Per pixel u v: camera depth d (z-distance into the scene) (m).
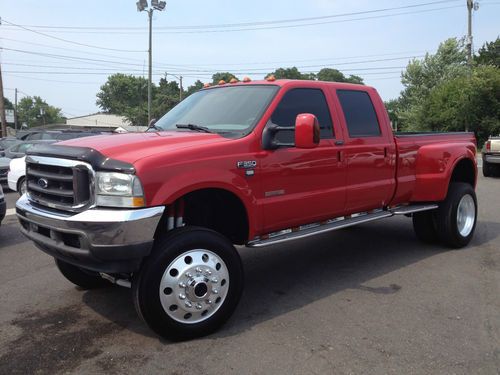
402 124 47.97
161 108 81.44
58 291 5.08
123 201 3.54
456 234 6.51
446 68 47.66
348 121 5.30
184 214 4.44
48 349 3.74
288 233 4.75
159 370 3.42
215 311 3.95
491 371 3.38
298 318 4.30
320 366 3.45
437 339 3.86
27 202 4.33
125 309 4.56
